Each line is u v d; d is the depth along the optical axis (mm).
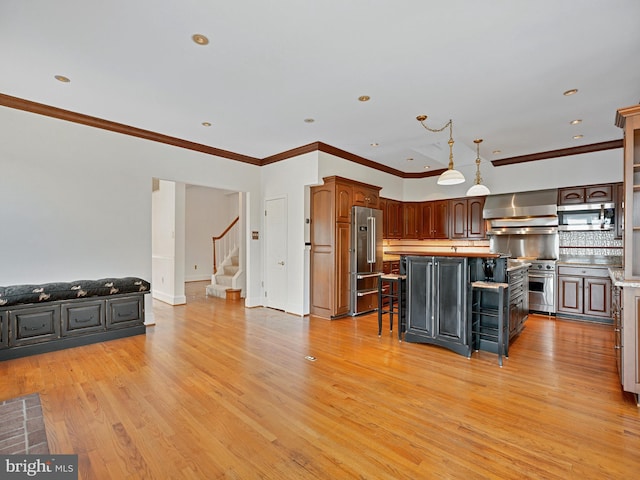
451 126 4293
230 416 2250
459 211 6645
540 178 5559
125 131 4305
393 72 2945
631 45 2510
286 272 5551
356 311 5316
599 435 2055
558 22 2252
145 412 2285
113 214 4219
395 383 2791
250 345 3773
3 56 2699
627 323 2494
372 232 5648
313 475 1700
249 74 2988
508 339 3467
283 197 5582
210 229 10398
